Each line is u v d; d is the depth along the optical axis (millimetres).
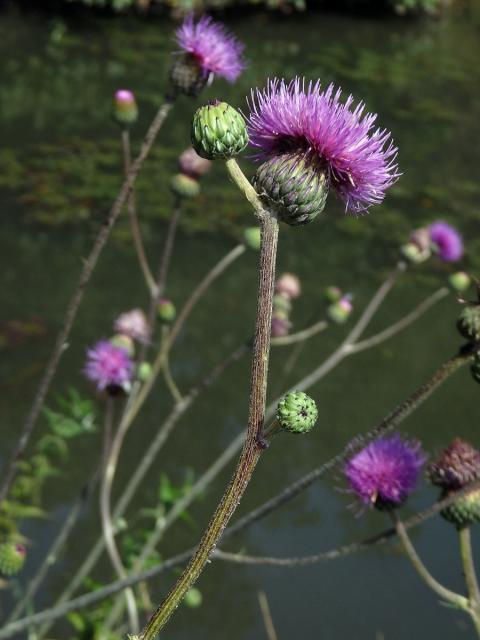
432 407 1380
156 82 2434
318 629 983
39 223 1654
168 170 1917
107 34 2793
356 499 516
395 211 1921
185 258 1622
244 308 1520
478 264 1726
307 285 1603
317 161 404
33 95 2258
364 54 3061
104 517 750
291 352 1451
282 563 539
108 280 1528
